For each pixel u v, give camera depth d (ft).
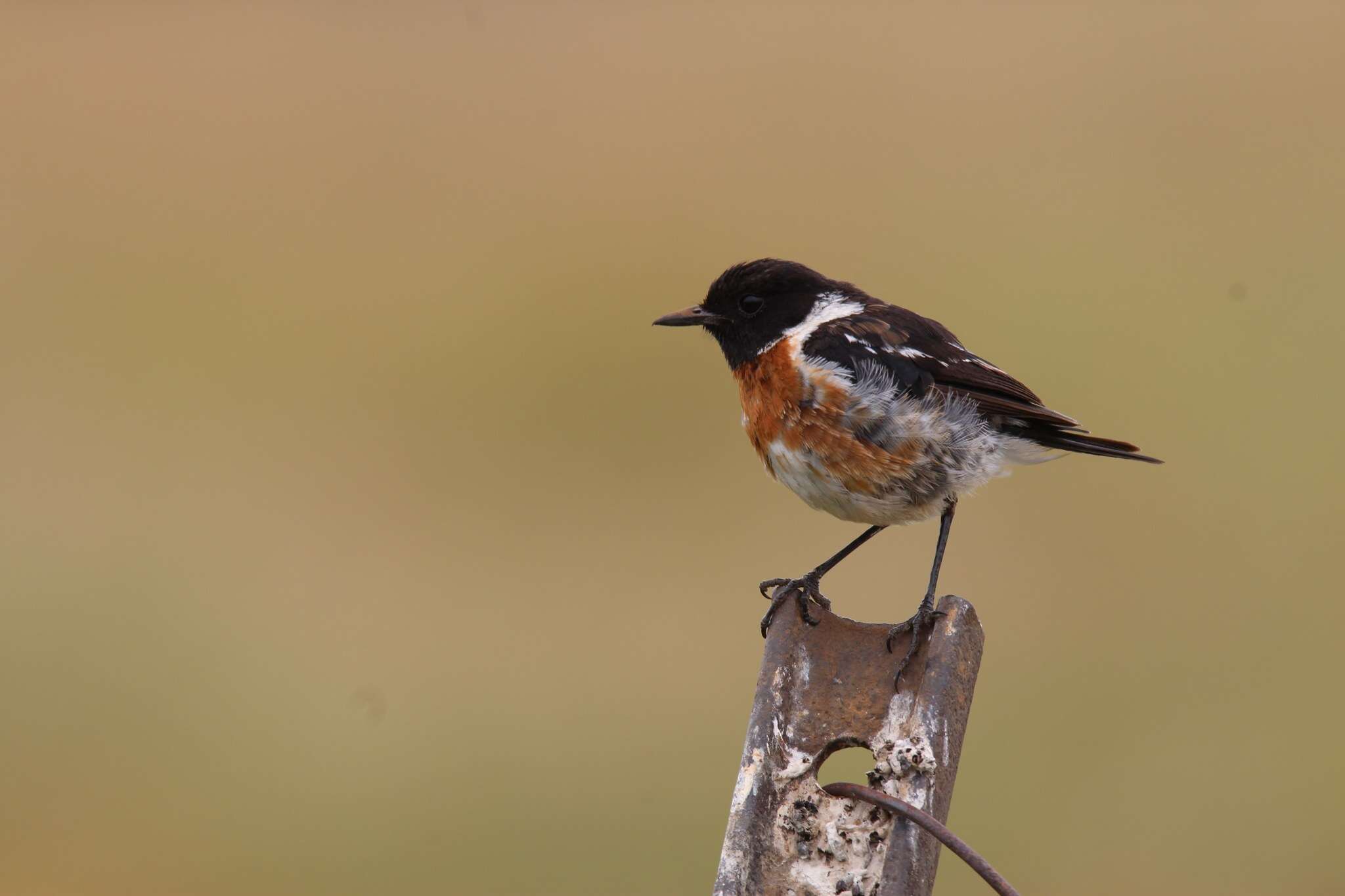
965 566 53.72
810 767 17.31
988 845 42.32
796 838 17.08
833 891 16.78
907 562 54.13
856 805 17.04
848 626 18.12
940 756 16.88
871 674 17.75
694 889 40.96
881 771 16.96
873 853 16.84
